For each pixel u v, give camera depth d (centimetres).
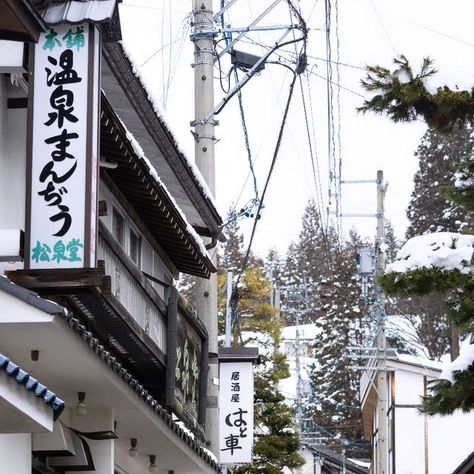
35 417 1165
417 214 7938
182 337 2350
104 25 1542
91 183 1500
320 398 8144
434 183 7919
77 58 1530
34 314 1373
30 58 1530
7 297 1377
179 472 2427
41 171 1505
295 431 4531
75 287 1473
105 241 1806
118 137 1794
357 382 8194
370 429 6494
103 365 1587
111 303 1778
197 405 2516
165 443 2111
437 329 7556
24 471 1590
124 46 1858
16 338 1437
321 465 6781
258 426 4444
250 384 3017
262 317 5191
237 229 9462
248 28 2680
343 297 8500
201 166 2631
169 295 2273
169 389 2212
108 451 1847
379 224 4556
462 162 2025
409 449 4922
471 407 1959
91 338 1495
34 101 1522
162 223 2283
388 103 1905
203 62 2642
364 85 1908
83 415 1736
